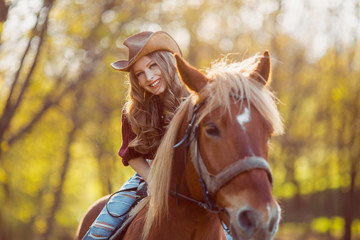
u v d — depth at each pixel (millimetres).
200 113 2465
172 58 3094
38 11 8125
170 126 2744
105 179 18688
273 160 20344
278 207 2229
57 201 18250
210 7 14789
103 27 11398
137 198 3184
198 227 2721
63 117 15383
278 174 23578
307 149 21828
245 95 2404
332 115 18547
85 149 19969
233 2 15133
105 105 15523
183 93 3102
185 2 14164
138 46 3148
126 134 3203
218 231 2838
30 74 8672
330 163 20750
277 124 2408
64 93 12070
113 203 3246
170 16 14164
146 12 12812
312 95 19500
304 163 24438
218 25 15758
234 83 2436
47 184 18656
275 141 18906
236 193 2246
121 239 3100
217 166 2328
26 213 16766
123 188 3363
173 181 2742
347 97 17469
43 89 12109
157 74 3059
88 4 11516
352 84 17547
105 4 11641
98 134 16703
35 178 16969
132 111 3100
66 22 11219
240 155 2271
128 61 3164
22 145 14398
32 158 16078
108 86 14672
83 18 11477
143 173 3143
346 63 18000
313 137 21188
